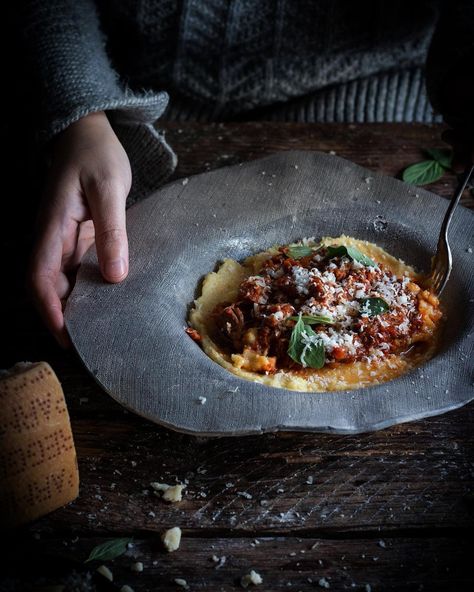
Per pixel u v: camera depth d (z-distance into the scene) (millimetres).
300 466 1178
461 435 1225
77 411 1264
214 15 2037
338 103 2186
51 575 1035
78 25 1801
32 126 1627
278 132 1913
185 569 1039
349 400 1141
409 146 1866
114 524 1097
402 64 2148
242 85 2135
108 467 1174
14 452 985
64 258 1503
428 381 1179
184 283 1420
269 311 1343
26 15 1786
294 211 1547
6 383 975
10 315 1474
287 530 1087
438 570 1034
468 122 1564
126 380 1187
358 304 1356
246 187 1583
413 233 1507
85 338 1256
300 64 2111
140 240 1461
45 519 1102
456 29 1692
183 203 1542
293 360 1278
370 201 1561
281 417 1107
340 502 1124
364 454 1195
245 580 1017
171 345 1253
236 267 1477
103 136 1555
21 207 1923
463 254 1431
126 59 2139
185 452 1199
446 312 1378
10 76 1808
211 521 1100
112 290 1350
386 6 2041
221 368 1217
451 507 1115
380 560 1047
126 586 1015
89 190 1447
